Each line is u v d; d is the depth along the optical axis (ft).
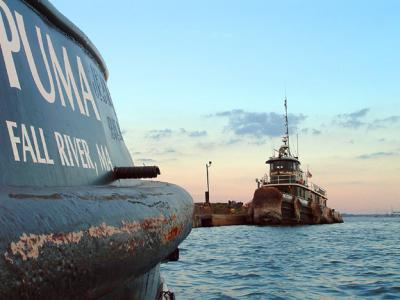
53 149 8.63
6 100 7.36
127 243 7.01
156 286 15.30
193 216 13.35
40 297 4.74
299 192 204.54
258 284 39.19
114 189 8.48
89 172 10.38
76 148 9.86
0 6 7.88
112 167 12.73
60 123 9.28
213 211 238.89
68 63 10.68
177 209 10.68
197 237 119.24
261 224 191.21
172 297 18.31
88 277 5.77
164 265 53.78
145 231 7.93
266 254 68.23
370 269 49.37
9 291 4.24
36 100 8.40
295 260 59.00
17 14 8.46
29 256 4.58
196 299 32.27
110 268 6.43
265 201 189.98
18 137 7.45
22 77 8.08
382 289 36.58
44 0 9.46
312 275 44.83
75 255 5.44
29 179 7.48
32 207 5.13
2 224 4.47
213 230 163.53
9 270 4.26
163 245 9.12
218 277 43.42
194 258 62.08
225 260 59.26
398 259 59.67
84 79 11.68
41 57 9.11
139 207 8.22
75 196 6.39
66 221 5.49
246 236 123.03
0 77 7.35
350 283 39.70
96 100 12.51
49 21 10.06
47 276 4.84
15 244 4.46
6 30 7.89
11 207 4.83
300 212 200.13
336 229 171.12
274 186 198.90
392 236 120.37
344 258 61.41
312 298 32.96
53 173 8.39
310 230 160.45
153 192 10.19
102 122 12.69
